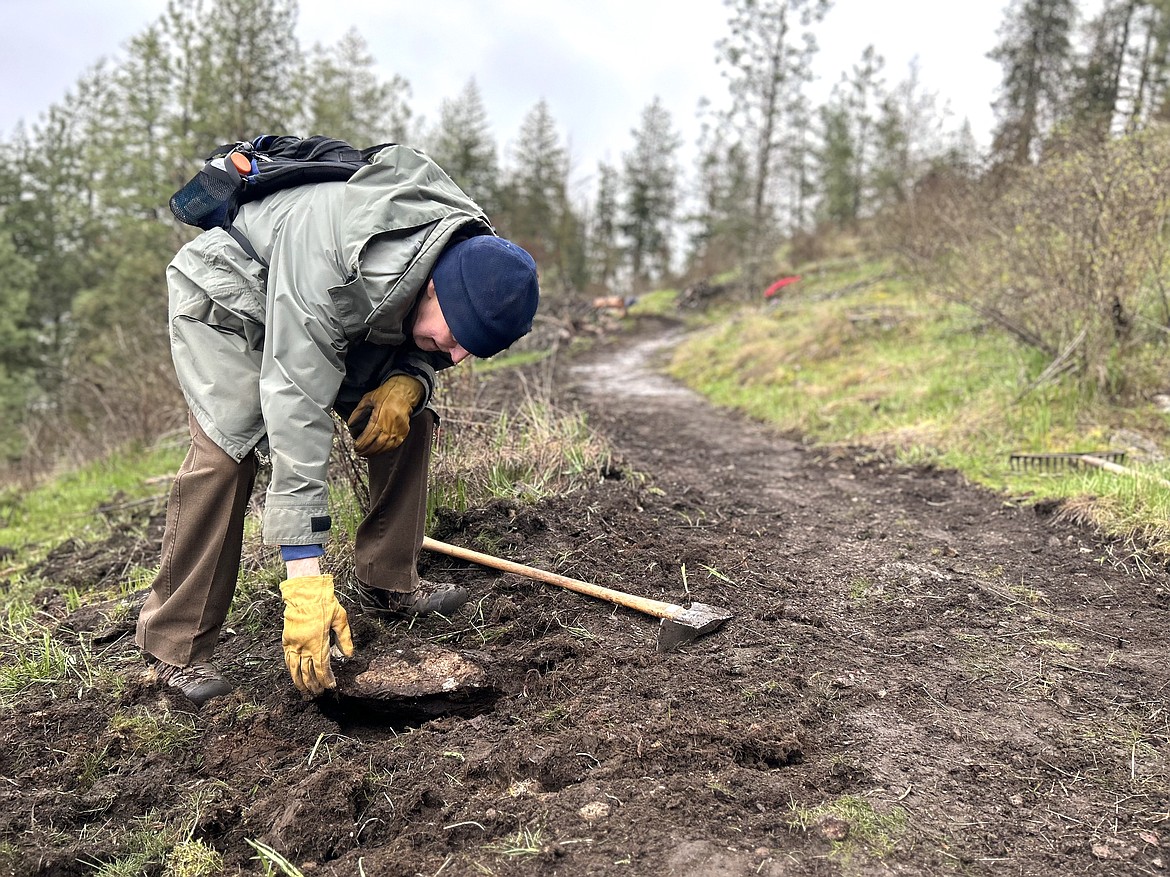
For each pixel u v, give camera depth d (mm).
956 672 2570
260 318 2238
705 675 2486
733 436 7059
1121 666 2594
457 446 4074
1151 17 24250
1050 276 5887
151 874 1869
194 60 19312
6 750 2354
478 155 38375
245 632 3021
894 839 1759
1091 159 5707
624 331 20094
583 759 2072
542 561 3336
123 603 3559
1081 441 5125
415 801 1951
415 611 2936
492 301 2131
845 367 8789
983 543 3859
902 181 24109
